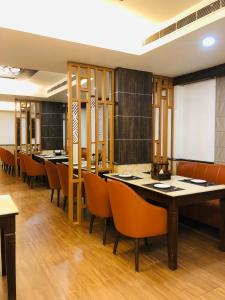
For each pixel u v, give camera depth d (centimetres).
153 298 211
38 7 280
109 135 422
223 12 245
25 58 367
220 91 415
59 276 245
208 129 451
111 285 230
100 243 320
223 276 245
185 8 283
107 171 416
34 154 775
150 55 353
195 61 382
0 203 210
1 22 264
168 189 270
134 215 248
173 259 254
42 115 825
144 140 434
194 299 210
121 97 410
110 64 395
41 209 461
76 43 309
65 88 610
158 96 470
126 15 307
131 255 288
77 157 406
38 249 302
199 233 354
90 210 331
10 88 688
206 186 286
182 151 505
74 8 295
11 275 195
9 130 1089
